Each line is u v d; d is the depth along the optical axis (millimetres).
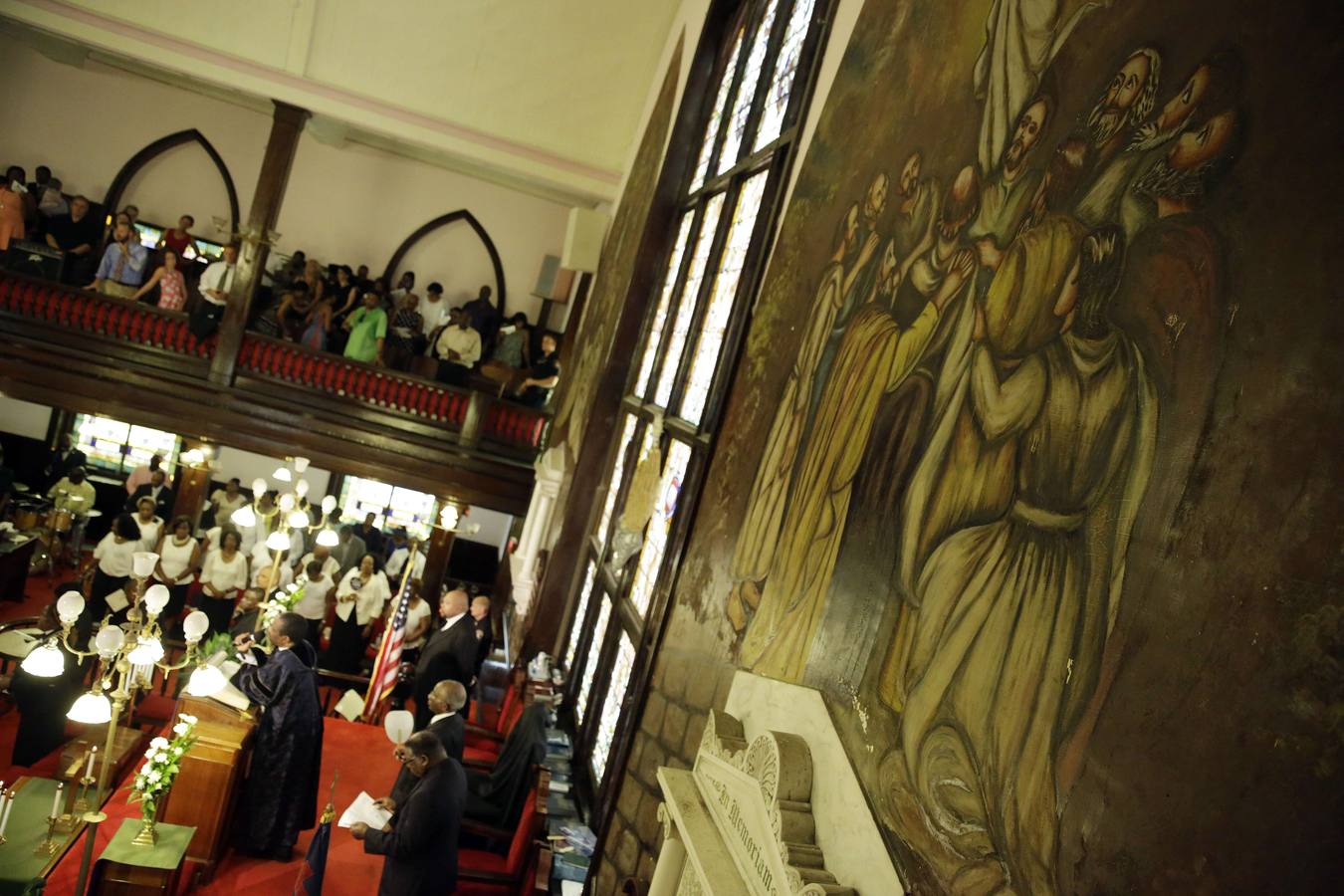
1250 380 2252
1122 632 2416
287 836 8477
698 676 5977
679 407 9500
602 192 17078
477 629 12156
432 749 7180
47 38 17328
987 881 2670
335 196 19703
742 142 9805
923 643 3332
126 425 19969
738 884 3893
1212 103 2658
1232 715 2047
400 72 16062
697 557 6785
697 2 14172
